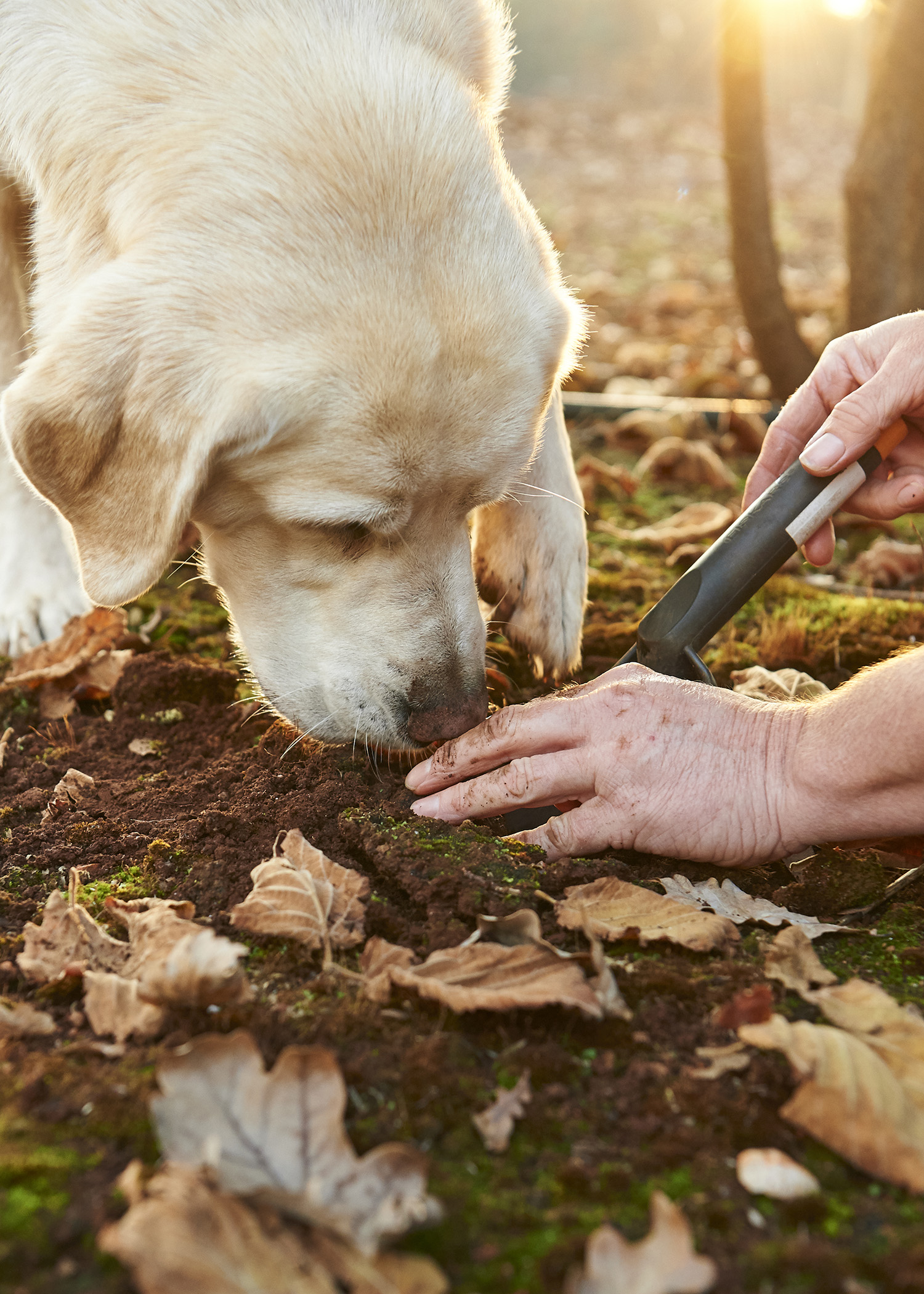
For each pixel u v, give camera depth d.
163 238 0.79
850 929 0.74
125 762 0.88
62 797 0.84
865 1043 0.66
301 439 0.79
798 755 0.75
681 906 0.73
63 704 0.95
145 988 0.67
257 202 0.79
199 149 0.80
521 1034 0.68
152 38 0.82
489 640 1.02
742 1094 0.65
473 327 0.80
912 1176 0.62
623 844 0.77
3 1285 0.58
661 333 2.28
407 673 0.84
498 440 0.82
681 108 7.34
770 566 0.84
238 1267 0.58
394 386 0.78
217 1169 0.60
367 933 0.73
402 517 0.82
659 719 0.77
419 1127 0.63
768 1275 0.59
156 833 0.80
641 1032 0.68
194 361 0.78
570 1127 0.64
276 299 0.78
